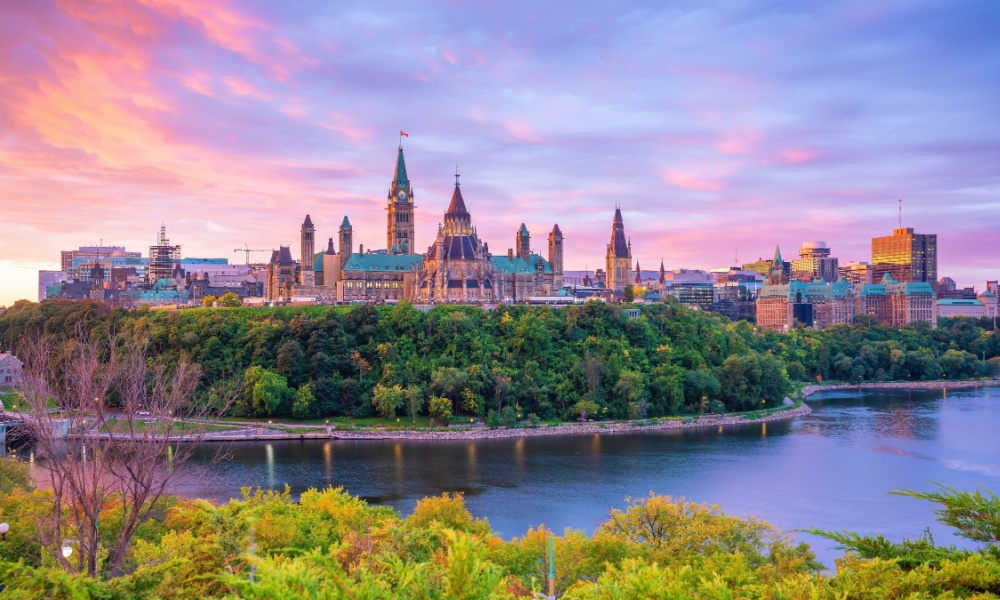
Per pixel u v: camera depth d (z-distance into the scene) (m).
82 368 79.88
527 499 165.25
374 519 107.12
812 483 177.88
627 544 99.00
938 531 142.00
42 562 71.44
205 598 56.50
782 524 147.75
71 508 78.81
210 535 64.69
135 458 79.75
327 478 184.62
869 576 49.31
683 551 95.88
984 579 47.69
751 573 76.06
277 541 90.81
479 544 44.16
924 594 46.50
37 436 74.56
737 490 171.62
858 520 149.75
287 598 40.00
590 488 174.62
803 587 50.00
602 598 47.75
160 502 98.94
